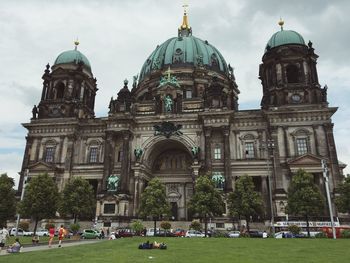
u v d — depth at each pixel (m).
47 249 32.34
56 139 85.44
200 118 79.69
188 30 126.25
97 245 36.06
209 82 99.75
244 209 57.91
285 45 81.31
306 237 51.09
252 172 74.62
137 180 77.88
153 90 97.94
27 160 84.25
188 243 37.25
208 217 67.62
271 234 55.44
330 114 73.56
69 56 94.19
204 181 61.38
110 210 73.75
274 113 75.31
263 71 85.88
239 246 33.47
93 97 99.12
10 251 28.50
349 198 55.44
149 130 82.81
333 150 70.56
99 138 85.62
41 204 62.25
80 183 68.12
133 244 37.09
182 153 89.69
